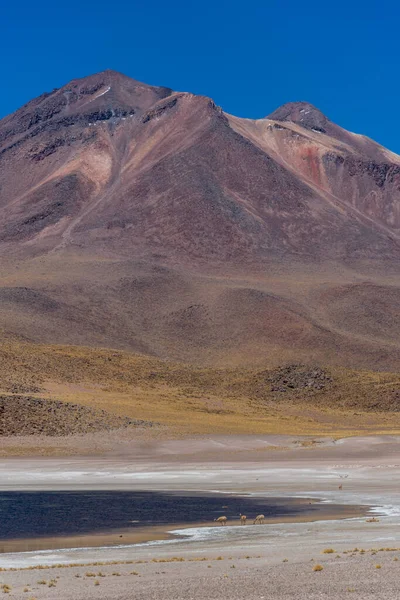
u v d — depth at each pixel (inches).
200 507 2266.2
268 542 1627.7
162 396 6614.2
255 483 2891.2
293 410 6565.0
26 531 1859.0
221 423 5324.8
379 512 2098.9
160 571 1326.3
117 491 2721.5
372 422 6107.3
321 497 2464.3
